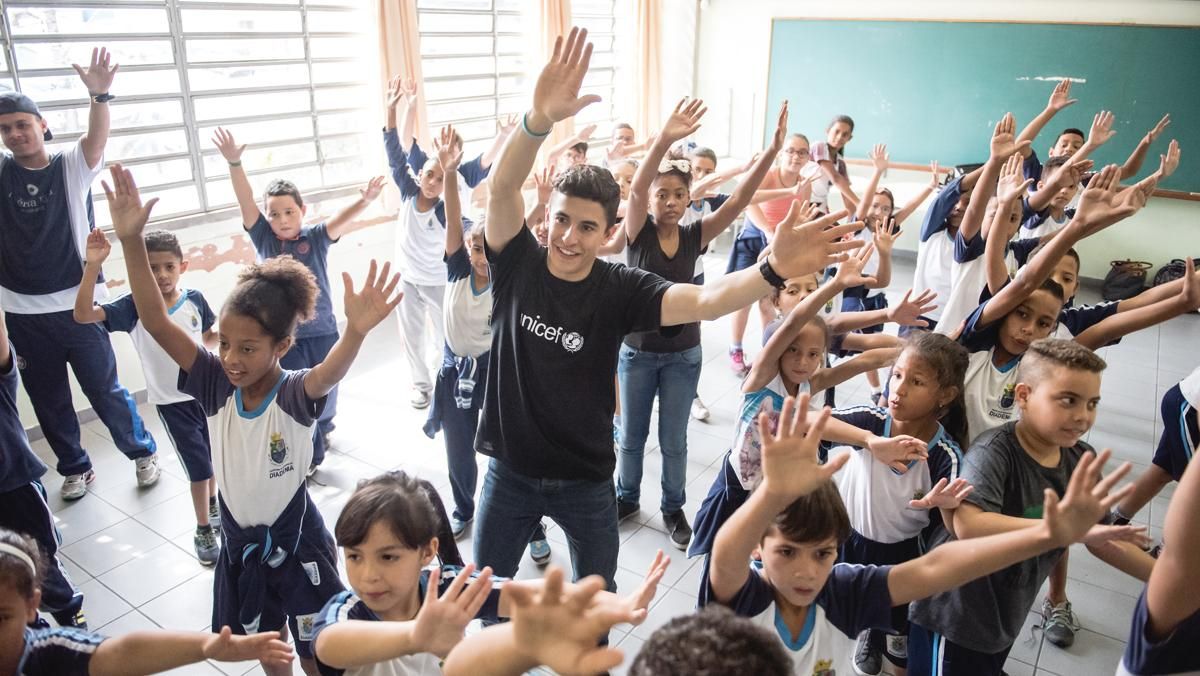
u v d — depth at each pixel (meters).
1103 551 1.54
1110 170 2.05
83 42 3.66
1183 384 2.07
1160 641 1.08
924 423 1.84
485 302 2.60
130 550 2.77
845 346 2.46
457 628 1.05
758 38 6.91
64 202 2.99
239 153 3.10
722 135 7.33
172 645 1.25
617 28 6.96
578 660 0.87
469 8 5.53
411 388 4.10
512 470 1.79
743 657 0.79
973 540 1.25
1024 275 2.04
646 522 2.96
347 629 1.17
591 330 1.68
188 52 4.07
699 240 2.77
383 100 4.83
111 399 3.08
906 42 6.22
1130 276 5.65
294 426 1.84
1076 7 5.64
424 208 3.68
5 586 1.21
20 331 2.95
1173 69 5.42
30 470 2.16
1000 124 2.67
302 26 4.54
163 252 2.60
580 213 1.60
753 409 1.99
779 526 1.24
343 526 1.33
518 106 6.15
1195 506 1.00
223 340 1.74
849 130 4.83
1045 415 1.56
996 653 1.73
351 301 1.70
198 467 2.65
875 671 2.21
